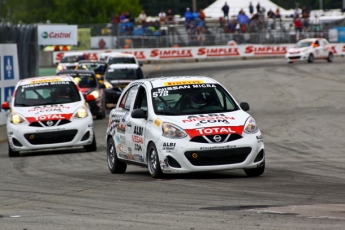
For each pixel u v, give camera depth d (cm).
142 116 3997
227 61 19625
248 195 3234
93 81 8781
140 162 4075
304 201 3034
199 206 2972
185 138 3712
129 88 4438
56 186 3831
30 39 10544
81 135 5597
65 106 5719
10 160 5481
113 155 4438
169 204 3052
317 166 4431
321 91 10612
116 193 3447
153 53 19938
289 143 5784
